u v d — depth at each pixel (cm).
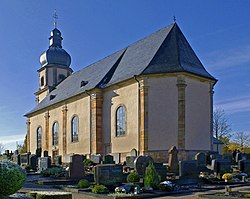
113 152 2925
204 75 2778
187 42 3011
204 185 1722
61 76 4922
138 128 2664
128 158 2216
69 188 1553
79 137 3403
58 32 5156
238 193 1308
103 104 3123
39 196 909
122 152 2819
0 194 786
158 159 2548
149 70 2675
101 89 3122
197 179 1819
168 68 2645
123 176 1705
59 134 3838
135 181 1609
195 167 1884
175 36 2930
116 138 2911
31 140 4622
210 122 2795
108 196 1295
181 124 2558
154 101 2636
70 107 3644
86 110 3312
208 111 2798
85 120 3316
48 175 2202
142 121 2628
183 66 2677
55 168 2319
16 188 805
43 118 4294
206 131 2744
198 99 2728
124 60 3325
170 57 2748
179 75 2612
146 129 2605
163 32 3070
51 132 4038
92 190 1446
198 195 1305
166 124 2591
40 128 4388
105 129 3066
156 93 2641
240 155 2839
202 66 2958
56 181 1802
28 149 4678
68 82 4391
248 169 2219
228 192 1329
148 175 1489
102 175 1560
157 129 2598
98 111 3102
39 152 3931
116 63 3400
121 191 1396
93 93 3158
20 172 832
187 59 2831
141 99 2661
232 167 2253
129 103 2806
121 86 2923
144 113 2623
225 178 1841
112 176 1589
